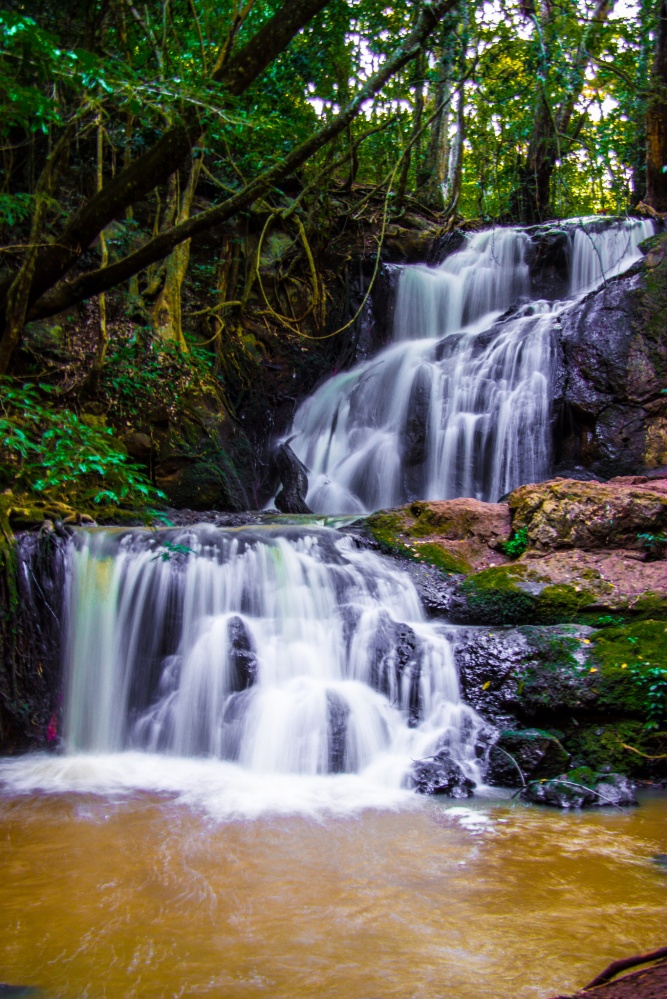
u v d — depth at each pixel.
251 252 15.70
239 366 14.68
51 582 7.31
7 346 7.82
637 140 17.34
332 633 7.16
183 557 7.41
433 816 5.25
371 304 15.96
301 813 5.26
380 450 13.29
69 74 6.14
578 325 12.16
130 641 7.25
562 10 13.21
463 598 7.72
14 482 8.53
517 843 4.69
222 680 6.87
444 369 13.39
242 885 3.99
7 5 8.35
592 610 7.29
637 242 15.45
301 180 16.11
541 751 6.12
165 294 13.29
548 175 18.64
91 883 4.00
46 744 6.95
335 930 3.47
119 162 14.02
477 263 16.17
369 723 6.53
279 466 13.09
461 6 11.55
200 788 5.83
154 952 3.26
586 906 3.74
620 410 11.46
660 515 7.95
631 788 5.91
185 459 11.91
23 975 3.06
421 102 15.73
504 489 12.28
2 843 4.60
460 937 3.40
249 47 7.50
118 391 11.75
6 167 11.74
